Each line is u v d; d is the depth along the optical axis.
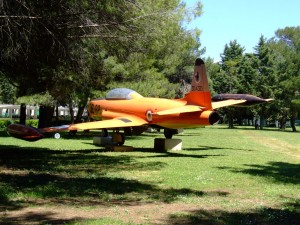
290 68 53.81
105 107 20.67
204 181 10.66
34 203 7.50
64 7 10.74
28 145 20.55
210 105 16.34
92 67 14.18
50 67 13.09
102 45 12.56
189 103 17.14
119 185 9.72
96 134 31.83
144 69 26.34
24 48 11.05
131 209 7.26
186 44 23.27
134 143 24.23
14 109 73.00
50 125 30.33
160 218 6.64
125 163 14.18
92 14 11.21
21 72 13.50
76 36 11.62
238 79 62.41
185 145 23.80
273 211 7.40
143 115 18.78
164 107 17.88
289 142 29.56
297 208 7.75
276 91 53.62
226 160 16.08
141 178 10.94
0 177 10.26
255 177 11.66
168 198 8.34
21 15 9.77
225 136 35.06
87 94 24.66
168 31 13.88
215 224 6.36
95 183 9.86
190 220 6.55
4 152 16.61
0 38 10.03
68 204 7.51
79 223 6.09
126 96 20.03
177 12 13.90
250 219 6.75
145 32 12.38
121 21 11.60
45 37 11.10
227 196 8.84
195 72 16.80
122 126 17.84
